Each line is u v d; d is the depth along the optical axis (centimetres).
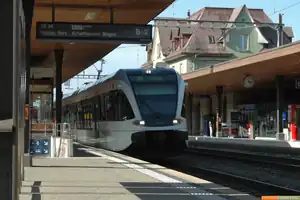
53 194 865
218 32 6225
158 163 1956
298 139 3341
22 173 1009
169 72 1844
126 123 1727
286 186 1295
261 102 4425
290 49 2459
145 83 1783
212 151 2652
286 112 3591
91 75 5809
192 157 2230
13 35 562
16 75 566
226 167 1786
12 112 559
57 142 1652
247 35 6191
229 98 4838
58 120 2395
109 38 1542
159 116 1727
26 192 884
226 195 872
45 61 2914
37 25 1512
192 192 898
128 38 1552
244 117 4391
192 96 5212
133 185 980
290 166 1681
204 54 6000
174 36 6812
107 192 891
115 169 1273
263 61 2733
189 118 5259
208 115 5059
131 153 1734
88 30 1536
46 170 1248
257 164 1830
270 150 2298
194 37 6109
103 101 2017
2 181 550
